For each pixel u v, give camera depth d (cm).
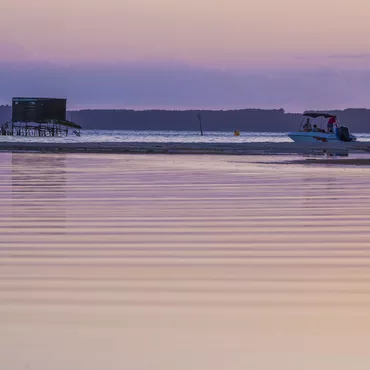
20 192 4366
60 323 1459
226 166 7175
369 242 2534
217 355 1275
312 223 3023
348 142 17512
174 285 1811
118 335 1383
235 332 1406
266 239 2595
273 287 1792
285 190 4550
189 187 4744
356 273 1973
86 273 1958
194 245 2456
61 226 2909
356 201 3912
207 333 1399
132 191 4447
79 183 5044
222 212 3397
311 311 1560
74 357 1259
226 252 2320
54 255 2248
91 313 1534
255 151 11238
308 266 2078
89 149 11431
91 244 2467
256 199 4006
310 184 5016
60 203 3775
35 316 1509
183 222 3041
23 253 2281
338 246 2447
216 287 1789
